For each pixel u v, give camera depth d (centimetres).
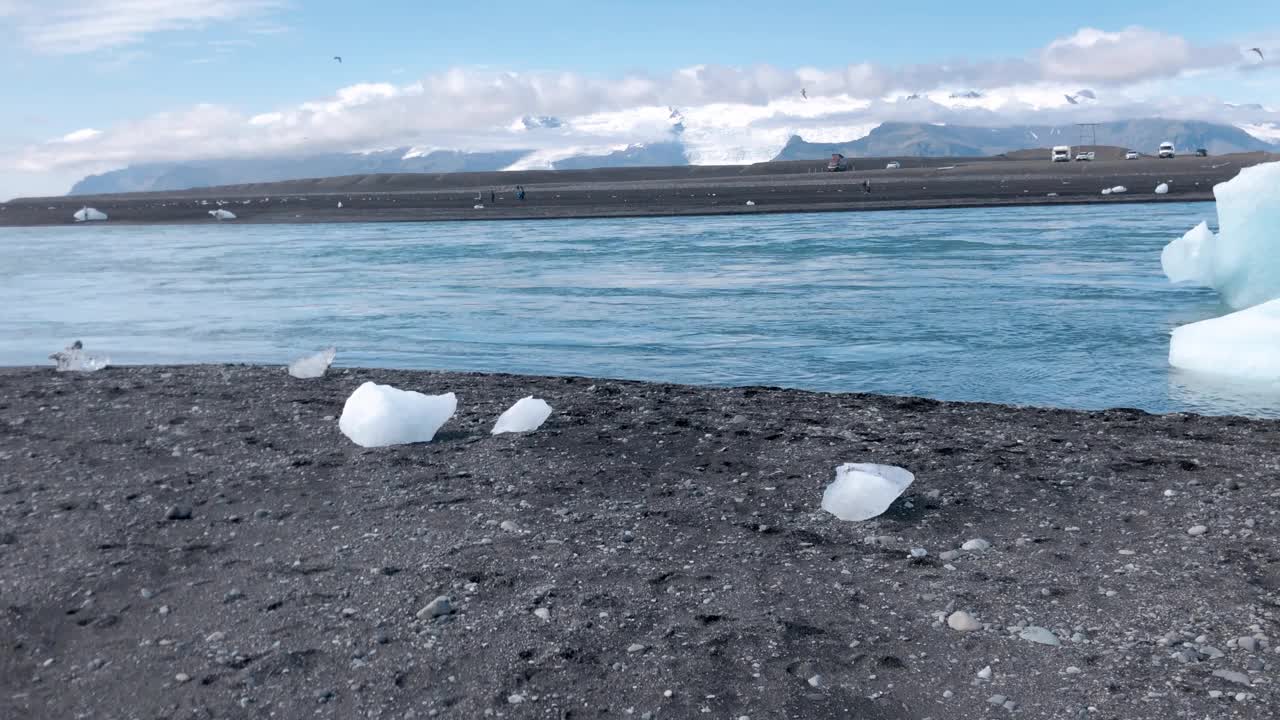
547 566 643
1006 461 874
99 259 4562
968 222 5528
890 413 1095
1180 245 2180
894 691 482
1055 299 2300
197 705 473
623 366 1650
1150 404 1298
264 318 2306
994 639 534
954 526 716
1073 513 736
